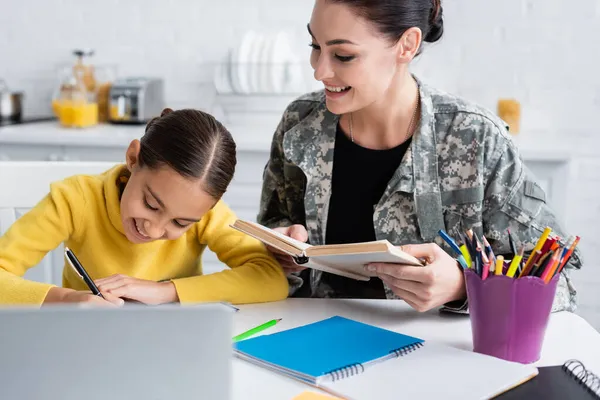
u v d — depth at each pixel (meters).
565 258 1.05
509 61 2.87
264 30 2.98
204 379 0.68
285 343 1.08
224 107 2.88
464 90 2.91
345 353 1.03
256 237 1.25
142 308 0.67
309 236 1.56
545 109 2.88
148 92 2.89
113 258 1.41
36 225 1.35
